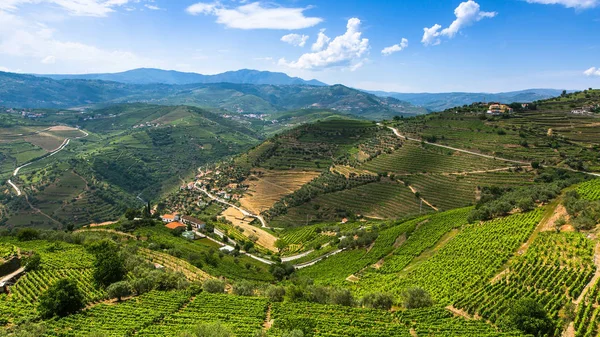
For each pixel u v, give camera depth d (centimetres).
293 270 13812
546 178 17250
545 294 7581
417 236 14038
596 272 7788
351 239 15588
